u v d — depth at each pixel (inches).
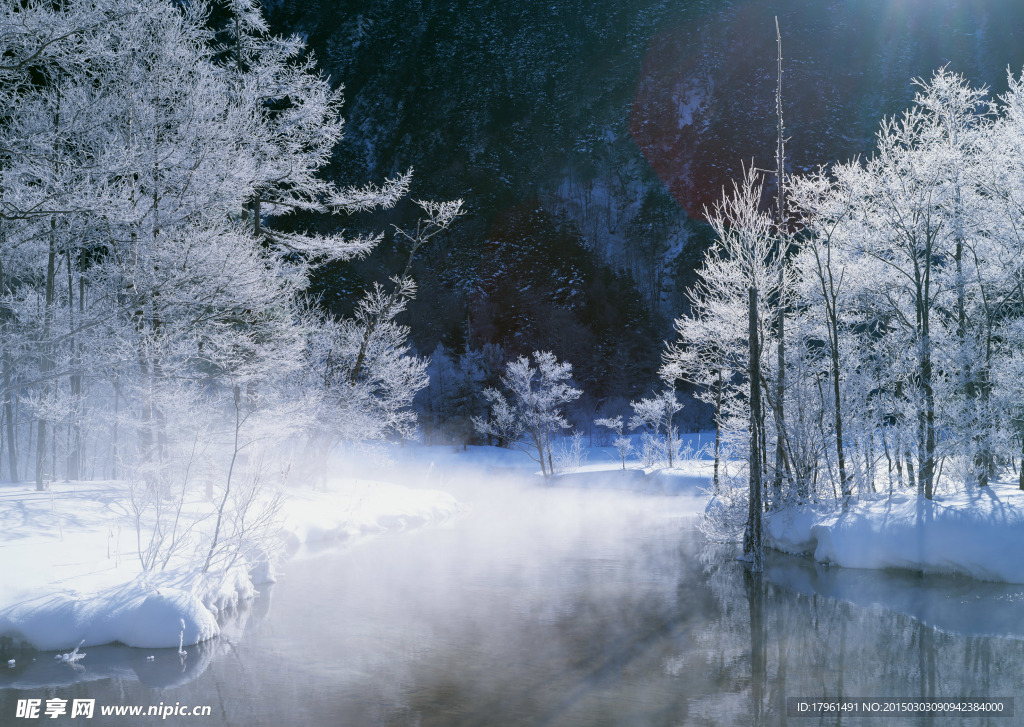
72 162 461.7
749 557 565.9
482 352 3705.7
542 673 312.5
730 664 326.0
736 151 5398.6
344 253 776.9
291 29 7057.1
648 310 4500.5
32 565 351.9
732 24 6373.0
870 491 618.2
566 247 4926.2
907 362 588.4
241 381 581.0
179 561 397.4
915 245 585.9
